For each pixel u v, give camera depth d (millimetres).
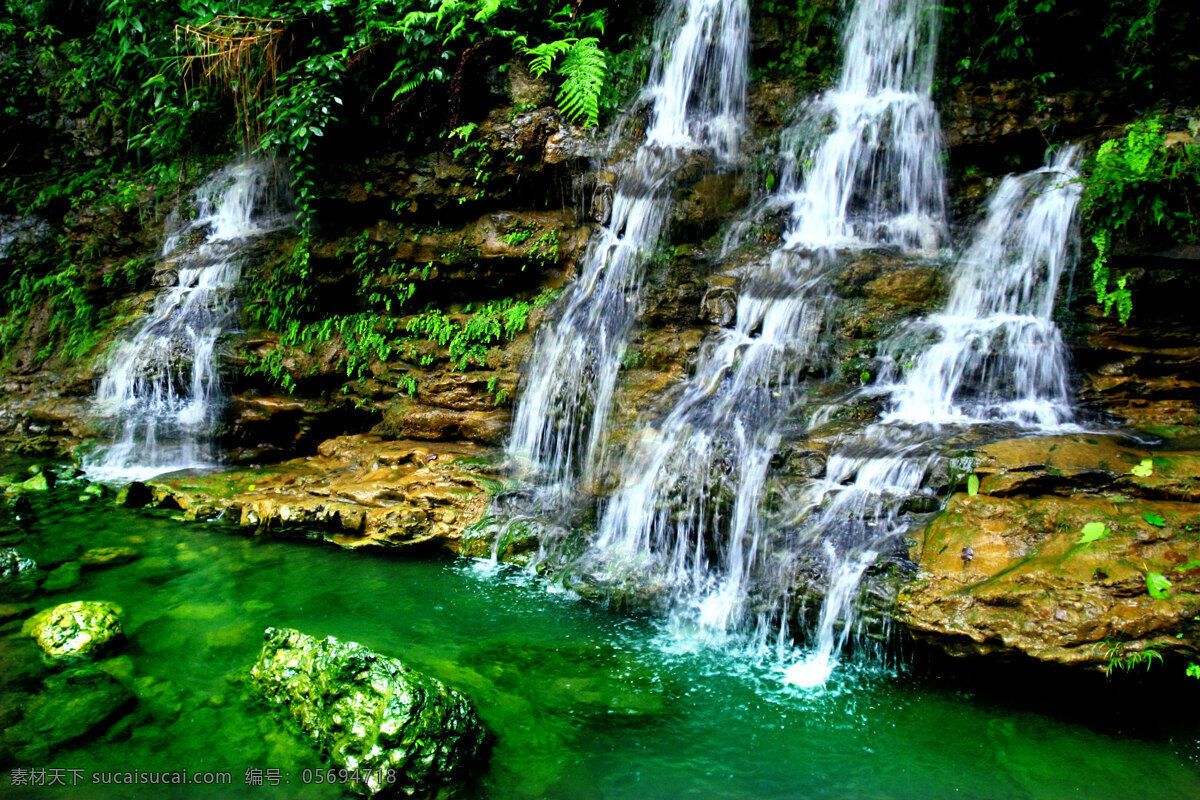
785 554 4754
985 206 6746
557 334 7066
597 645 4641
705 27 8117
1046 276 5832
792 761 3633
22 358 9500
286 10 8430
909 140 7121
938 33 7312
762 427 5492
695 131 8172
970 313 5992
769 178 7613
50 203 10586
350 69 8211
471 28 7977
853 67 7820
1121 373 5441
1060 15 6867
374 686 3537
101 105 10742
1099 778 3508
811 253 6727
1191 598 3752
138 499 6773
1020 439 4758
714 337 6445
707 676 4328
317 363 7949
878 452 4906
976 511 4367
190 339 8094
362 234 8227
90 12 11461
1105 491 4320
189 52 9008
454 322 7703
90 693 4004
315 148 8367
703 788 3451
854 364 5844
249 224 9391
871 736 3820
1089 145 6504
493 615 4980
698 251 7184
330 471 6945
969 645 3982
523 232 7715
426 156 8039
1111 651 3730
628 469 5867
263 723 3793
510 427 7090
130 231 9922
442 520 5949
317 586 5316
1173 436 4973
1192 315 5477
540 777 3494
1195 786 3453
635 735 3811
